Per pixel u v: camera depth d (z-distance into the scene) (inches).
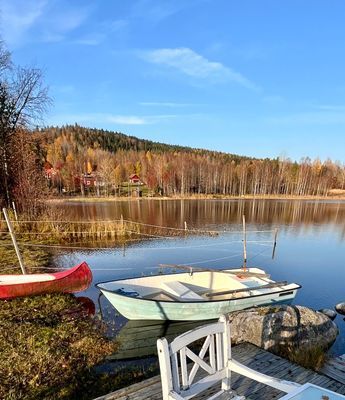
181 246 605.3
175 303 238.8
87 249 528.4
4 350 180.4
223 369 98.5
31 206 633.0
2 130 619.2
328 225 952.3
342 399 76.7
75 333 216.4
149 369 184.7
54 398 149.9
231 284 311.0
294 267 487.2
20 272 346.6
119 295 241.6
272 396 126.4
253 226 901.2
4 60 621.3
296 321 199.6
